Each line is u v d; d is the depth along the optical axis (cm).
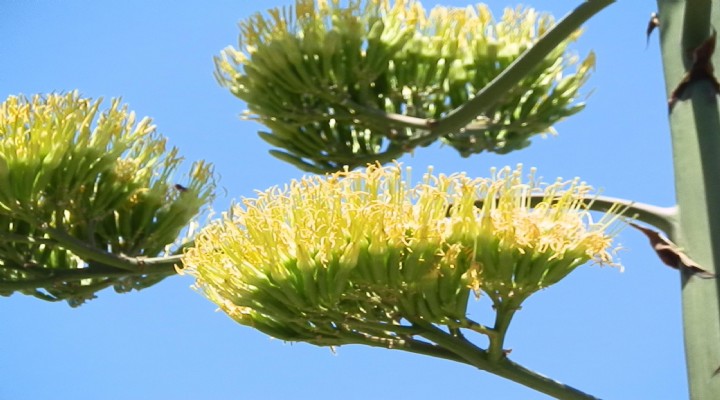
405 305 273
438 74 338
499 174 272
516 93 332
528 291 270
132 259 317
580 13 292
